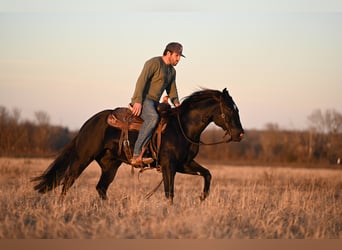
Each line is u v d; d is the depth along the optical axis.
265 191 17.81
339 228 10.88
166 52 12.41
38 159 35.34
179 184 21.09
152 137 12.18
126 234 9.70
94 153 12.95
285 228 10.52
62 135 62.38
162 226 9.88
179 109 12.34
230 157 55.16
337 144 56.00
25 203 12.67
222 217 10.95
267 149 58.16
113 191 15.79
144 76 12.06
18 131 50.59
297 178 25.27
